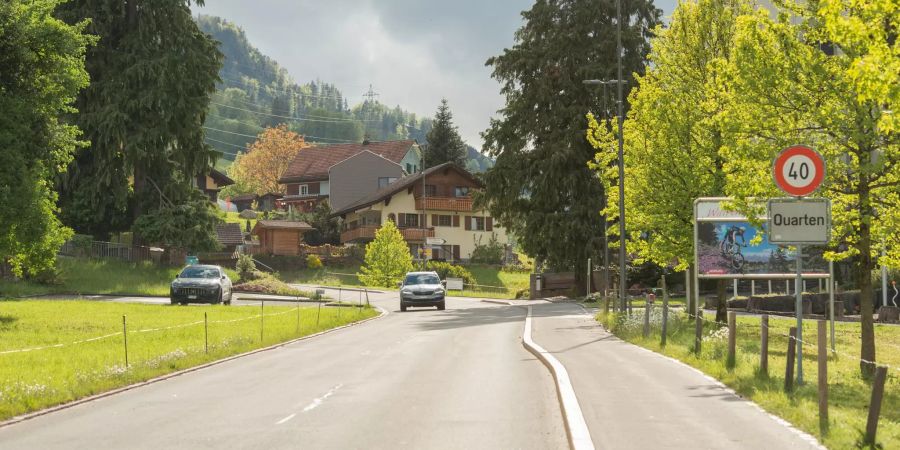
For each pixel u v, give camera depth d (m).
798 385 12.78
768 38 16.50
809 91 16.08
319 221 100.81
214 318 31.17
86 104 53.44
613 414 10.32
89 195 53.50
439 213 96.00
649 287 55.97
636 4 53.56
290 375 16.12
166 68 52.66
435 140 126.88
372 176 118.00
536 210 53.72
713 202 27.17
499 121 55.97
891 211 15.98
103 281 49.81
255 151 165.00
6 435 10.20
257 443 9.23
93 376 14.91
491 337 25.89
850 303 36.84
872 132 15.30
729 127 16.78
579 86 53.22
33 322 27.95
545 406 11.81
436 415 11.03
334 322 31.78
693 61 28.86
